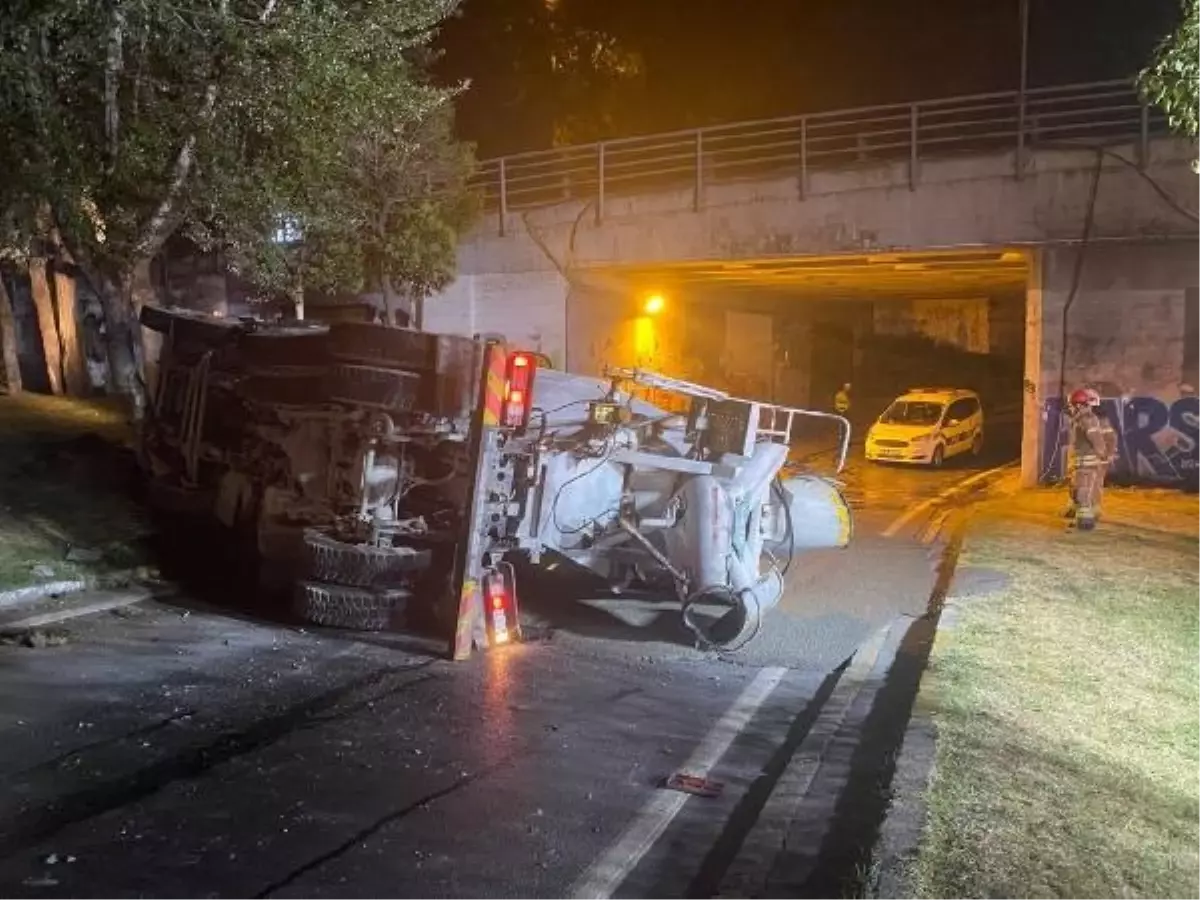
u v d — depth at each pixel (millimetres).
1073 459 16281
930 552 14805
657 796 6191
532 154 27078
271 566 10445
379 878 4945
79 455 14891
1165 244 20406
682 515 9688
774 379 38250
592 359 27641
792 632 10305
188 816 5512
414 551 9406
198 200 14180
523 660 8922
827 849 5426
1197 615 11242
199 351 12617
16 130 11164
